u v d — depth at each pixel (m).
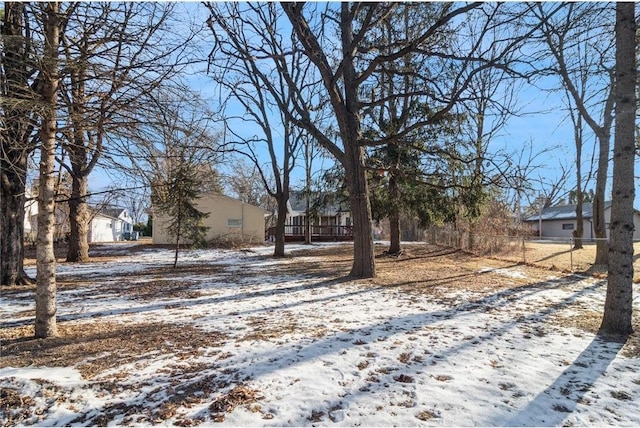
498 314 6.50
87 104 5.68
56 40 5.12
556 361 4.37
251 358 4.45
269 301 7.66
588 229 36.00
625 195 5.41
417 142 13.48
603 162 14.09
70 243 17.08
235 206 28.72
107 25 5.39
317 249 22.61
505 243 17.75
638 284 10.15
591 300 7.75
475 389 3.66
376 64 9.16
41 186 5.27
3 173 9.98
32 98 4.79
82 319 6.38
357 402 3.43
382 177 14.55
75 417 3.23
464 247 19.17
